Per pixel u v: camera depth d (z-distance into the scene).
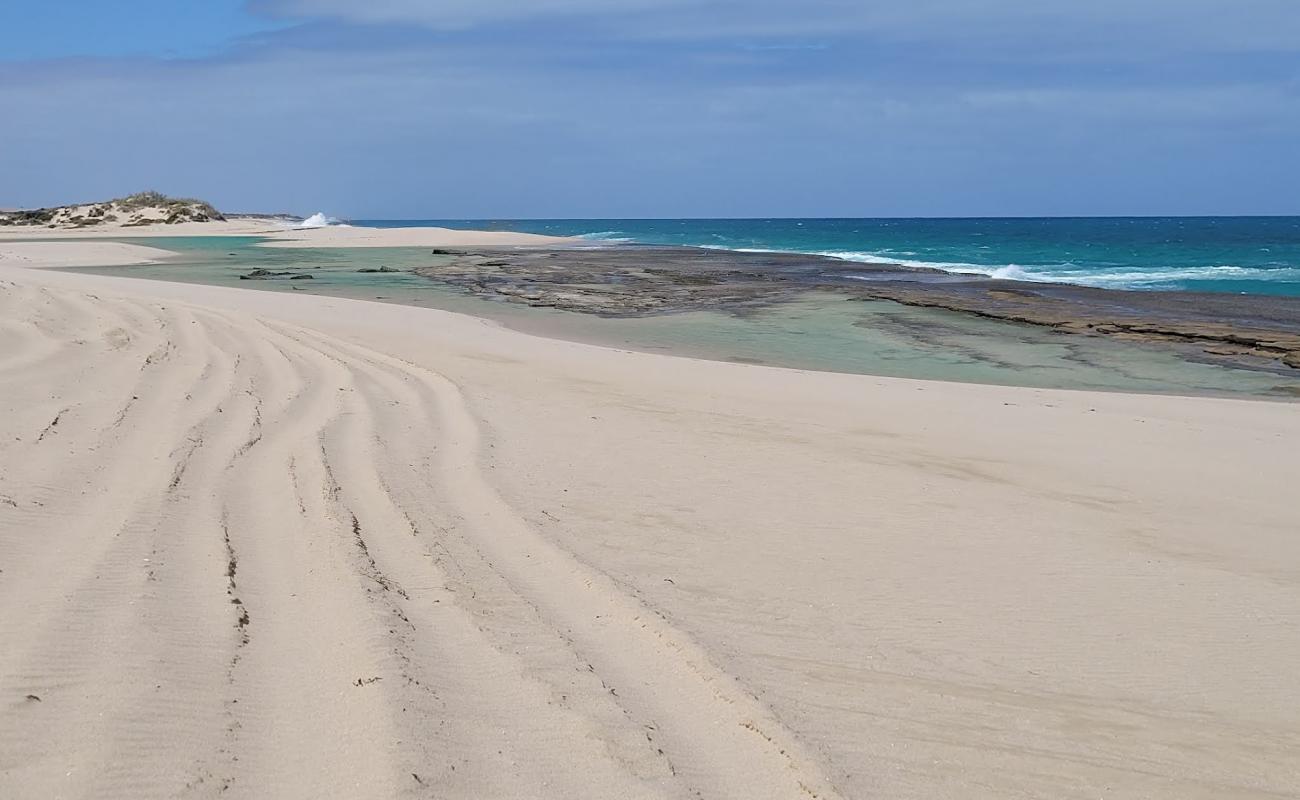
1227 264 52.00
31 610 3.97
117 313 14.30
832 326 23.28
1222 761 3.89
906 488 8.10
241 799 2.84
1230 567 6.49
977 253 66.06
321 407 9.36
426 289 31.05
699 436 9.77
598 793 3.05
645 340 20.44
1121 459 9.72
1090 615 5.46
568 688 3.80
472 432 9.02
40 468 6.10
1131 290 33.25
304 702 3.47
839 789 3.25
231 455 7.07
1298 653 5.09
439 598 4.69
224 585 4.53
